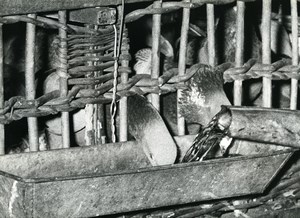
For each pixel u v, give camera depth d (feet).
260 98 7.79
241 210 6.77
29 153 6.00
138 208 5.81
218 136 6.22
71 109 6.14
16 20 5.73
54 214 5.47
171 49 7.47
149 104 6.42
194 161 5.96
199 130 7.06
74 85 6.17
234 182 6.08
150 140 6.33
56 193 5.36
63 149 6.14
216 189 6.05
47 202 5.37
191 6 6.47
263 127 6.16
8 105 5.80
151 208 5.99
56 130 6.70
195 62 7.67
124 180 5.56
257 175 6.14
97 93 6.20
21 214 5.42
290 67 7.03
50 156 6.08
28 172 6.00
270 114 6.20
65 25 5.95
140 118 6.39
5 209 5.55
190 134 6.92
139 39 7.46
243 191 6.20
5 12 5.62
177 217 6.37
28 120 6.02
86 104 6.26
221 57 7.59
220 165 5.87
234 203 6.71
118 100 6.38
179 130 6.72
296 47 7.06
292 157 6.89
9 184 5.34
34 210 5.35
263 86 6.96
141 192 5.72
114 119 6.60
